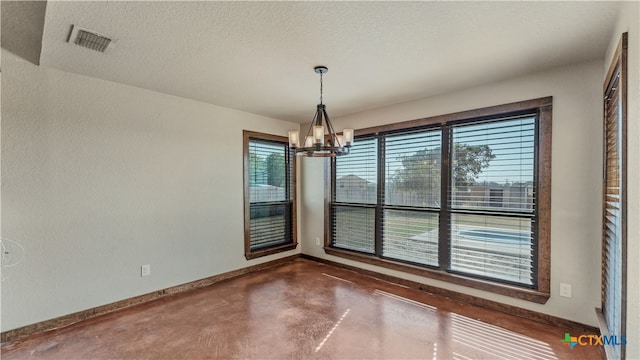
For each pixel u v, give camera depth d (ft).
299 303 10.01
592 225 7.74
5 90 7.62
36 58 7.79
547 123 8.33
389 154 12.34
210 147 12.03
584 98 7.79
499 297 9.36
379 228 12.66
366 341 7.63
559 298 8.26
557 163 8.22
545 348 7.23
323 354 7.07
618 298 5.80
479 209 9.89
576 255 7.98
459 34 6.34
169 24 5.92
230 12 5.49
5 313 7.66
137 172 10.02
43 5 5.71
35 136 8.08
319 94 10.61
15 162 7.80
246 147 13.30
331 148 7.75
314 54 7.32
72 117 8.67
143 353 7.13
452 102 10.28
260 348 7.32
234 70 8.39
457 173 10.39
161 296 10.61
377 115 12.53
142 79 9.18
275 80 9.21
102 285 9.29
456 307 9.66
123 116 9.67
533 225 8.77
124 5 5.26
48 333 8.04
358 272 13.38
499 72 8.49
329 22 5.85
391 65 8.02
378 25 5.97
